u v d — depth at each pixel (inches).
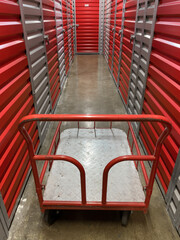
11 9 66.1
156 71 86.2
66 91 201.8
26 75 83.8
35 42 96.9
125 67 158.7
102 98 183.3
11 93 67.8
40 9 105.7
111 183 70.2
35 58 97.0
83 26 384.5
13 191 71.2
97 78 246.1
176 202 67.1
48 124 131.1
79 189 67.8
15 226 69.0
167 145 74.9
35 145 100.6
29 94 91.5
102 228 68.7
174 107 68.5
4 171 64.4
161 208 75.9
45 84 120.5
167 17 75.0
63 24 208.4
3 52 61.1
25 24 80.7
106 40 316.8
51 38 142.6
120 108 163.0
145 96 103.9
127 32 148.9
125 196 65.2
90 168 76.9
